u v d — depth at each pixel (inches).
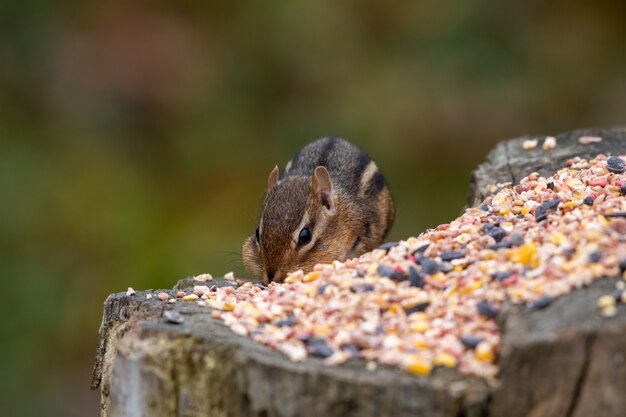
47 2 738.8
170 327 264.4
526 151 414.3
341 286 276.5
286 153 700.0
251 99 725.9
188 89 729.6
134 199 669.9
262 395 239.1
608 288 245.6
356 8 733.9
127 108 726.5
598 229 268.8
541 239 276.1
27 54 729.6
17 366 590.2
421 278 273.3
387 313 262.4
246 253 398.3
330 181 400.2
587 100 689.6
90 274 631.8
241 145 708.7
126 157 703.1
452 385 229.1
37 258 634.8
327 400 232.8
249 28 743.1
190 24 748.6
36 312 609.9
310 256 389.1
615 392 226.4
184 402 252.7
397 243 300.5
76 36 739.4
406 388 228.7
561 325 231.8
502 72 692.1
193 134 714.8
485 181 386.6
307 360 242.5
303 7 739.4
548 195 315.6
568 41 701.9
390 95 693.3
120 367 259.6
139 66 730.8
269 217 387.2
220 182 695.7
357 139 685.3
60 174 680.4
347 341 248.5
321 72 724.0
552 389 227.9
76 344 602.9
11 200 657.6
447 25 707.4
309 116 704.4
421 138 681.6
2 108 711.7
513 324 236.8
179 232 662.5
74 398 580.4
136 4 749.3
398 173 674.2
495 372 233.6
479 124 680.4
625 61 701.3
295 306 273.7
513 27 703.1
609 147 404.8
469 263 275.6
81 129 711.7
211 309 283.9
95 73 730.8
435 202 665.0
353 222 412.2
